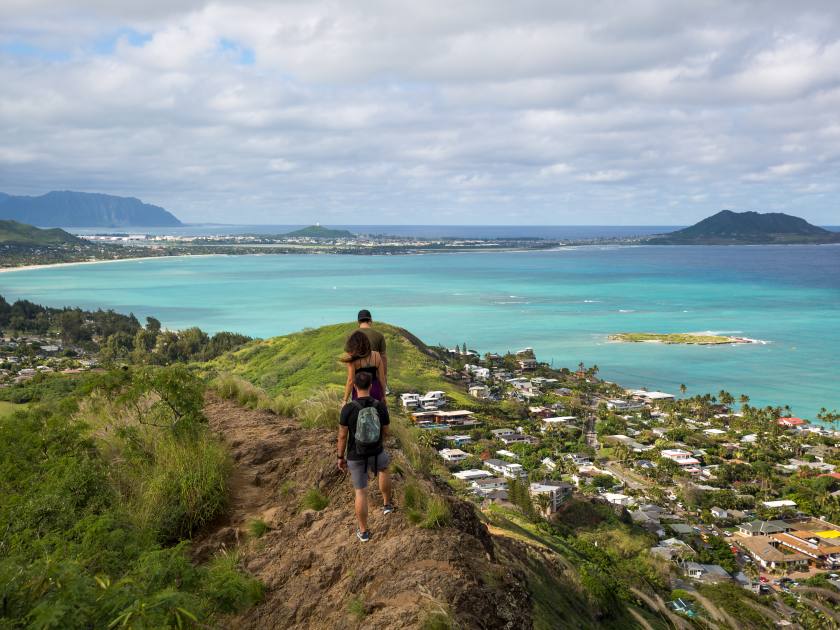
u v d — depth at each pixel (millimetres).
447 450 86500
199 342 150625
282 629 6188
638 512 67312
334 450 10188
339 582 6562
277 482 9734
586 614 17547
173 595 4980
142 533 7418
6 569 5188
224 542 8258
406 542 6570
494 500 55406
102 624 4801
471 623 5352
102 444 10266
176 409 10383
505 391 135875
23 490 8492
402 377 126375
